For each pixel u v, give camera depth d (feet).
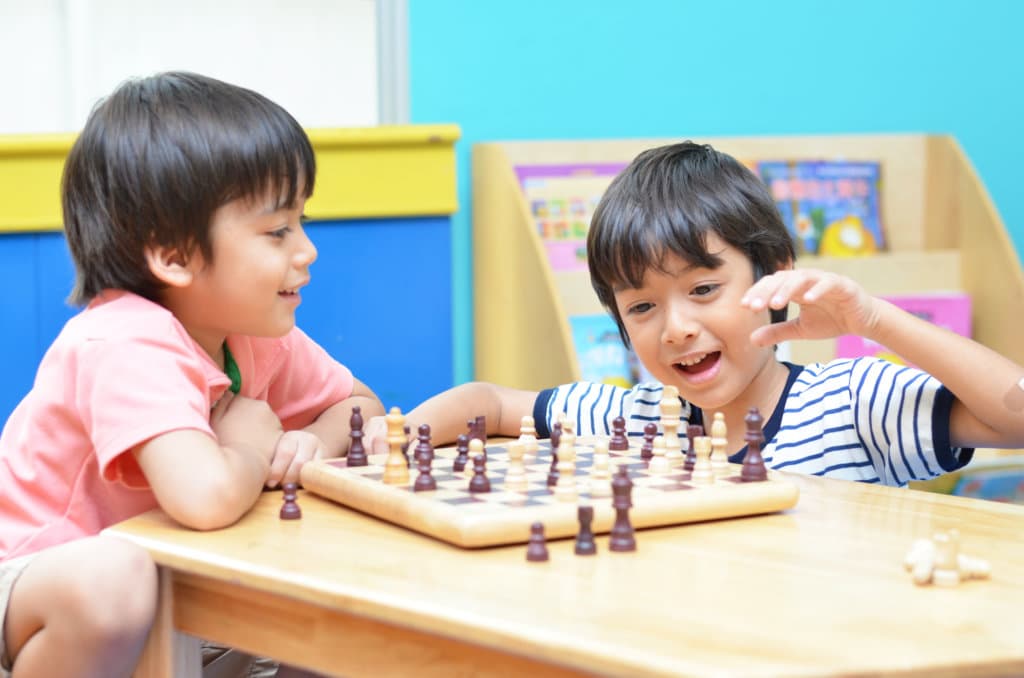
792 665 2.07
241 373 4.47
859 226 9.45
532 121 8.96
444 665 2.51
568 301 8.64
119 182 3.90
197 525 3.17
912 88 9.76
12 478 3.81
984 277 9.25
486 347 8.60
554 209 8.77
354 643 2.68
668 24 9.18
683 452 3.99
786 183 9.30
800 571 2.69
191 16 9.32
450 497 3.15
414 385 7.79
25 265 7.02
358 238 7.60
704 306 4.33
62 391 3.76
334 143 7.37
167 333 3.73
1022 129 10.00
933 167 9.62
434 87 8.73
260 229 3.95
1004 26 9.86
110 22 9.14
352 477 3.44
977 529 3.15
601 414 5.02
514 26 8.84
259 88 9.50
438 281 7.75
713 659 2.10
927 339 3.94
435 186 7.64
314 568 2.73
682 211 4.29
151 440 3.41
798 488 3.40
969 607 2.43
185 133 3.86
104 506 3.82
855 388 4.45
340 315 7.62
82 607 2.96
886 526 3.17
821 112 9.59
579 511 2.86
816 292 3.76
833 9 9.51
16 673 3.14
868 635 2.24
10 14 9.02
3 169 6.91
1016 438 3.94
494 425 4.97
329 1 9.55
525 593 2.51
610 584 2.58
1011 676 2.15
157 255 3.91
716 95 9.35
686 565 2.75
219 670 4.56
